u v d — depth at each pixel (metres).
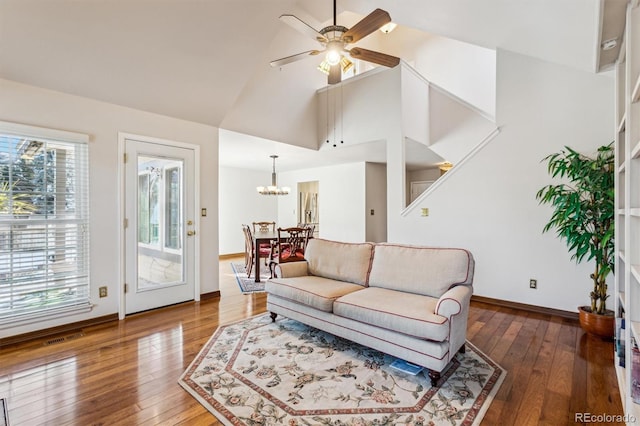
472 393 1.93
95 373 2.16
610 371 2.16
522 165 3.52
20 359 2.36
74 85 2.87
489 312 3.44
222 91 3.64
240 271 5.75
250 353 2.46
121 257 3.26
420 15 3.18
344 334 2.47
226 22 2.96
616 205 2.26
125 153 3.29
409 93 4.74
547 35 2.73
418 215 4.30
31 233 2.72
